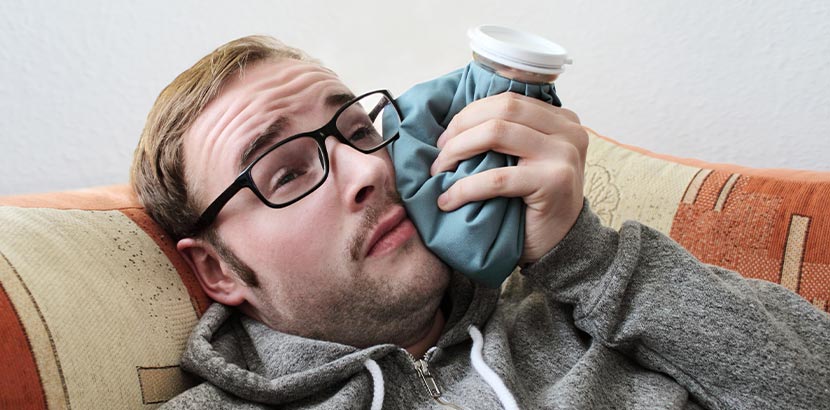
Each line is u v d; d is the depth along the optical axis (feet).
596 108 4.77
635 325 2.27
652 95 4.66
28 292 1.90
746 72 4.44
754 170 3.21
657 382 2.32
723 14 4.37
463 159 2.35
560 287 2.43
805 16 4.22
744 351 2.13
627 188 3.32
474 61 2.52
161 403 2.14
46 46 3.94
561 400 2.14
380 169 2.28
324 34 4.46
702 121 4.62
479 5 4.56
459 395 2.25
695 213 3.06
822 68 4.28
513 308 2.84
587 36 4.62
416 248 2.37
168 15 4.12
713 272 2.44
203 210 2.45
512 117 2.29
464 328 2.49
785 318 2.32
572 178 2.28
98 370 1.96
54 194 2.62
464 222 2.28
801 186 2.94
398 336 2.46
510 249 2.31
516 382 2.25
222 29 4.25
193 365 2.21
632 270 2.32
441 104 2.57
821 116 4.36
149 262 2.42
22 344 1.80
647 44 4.56
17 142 4.03
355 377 2.26
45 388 1.80
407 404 2.31
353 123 2.51
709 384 2.22
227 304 2.54
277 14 4.35
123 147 4.23
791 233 2.80
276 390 2.14
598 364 2.31
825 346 2.22
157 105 2.63
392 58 4.60
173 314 2.36
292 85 2.40
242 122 2.32
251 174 2.29
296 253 2.29
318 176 2.33
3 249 1.96
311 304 2.35
